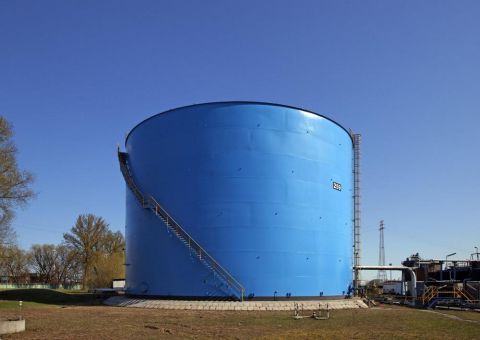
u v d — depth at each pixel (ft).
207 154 118.73
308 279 117.08
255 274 111.86
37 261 376.68
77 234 278.87
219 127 119.65
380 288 265.54
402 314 99.76
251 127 119.55
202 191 117.19
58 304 129.39
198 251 114.11
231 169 116.98
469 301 120.16
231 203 115.24
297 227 117.80
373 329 72.95
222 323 79.82
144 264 123.65
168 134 124.88
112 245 298.56
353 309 114.11
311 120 126.82
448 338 63.31
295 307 101.40
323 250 122.21
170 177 122.11
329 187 127.95
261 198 115.96
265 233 114.32
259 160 118.01
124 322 81.20
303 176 121.80
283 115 122.42
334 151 132.16
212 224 114.73
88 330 70.64
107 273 250.37
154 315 93.86
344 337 63.77
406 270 169.07
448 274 178.81
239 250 112.78
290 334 66.69
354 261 156.66
